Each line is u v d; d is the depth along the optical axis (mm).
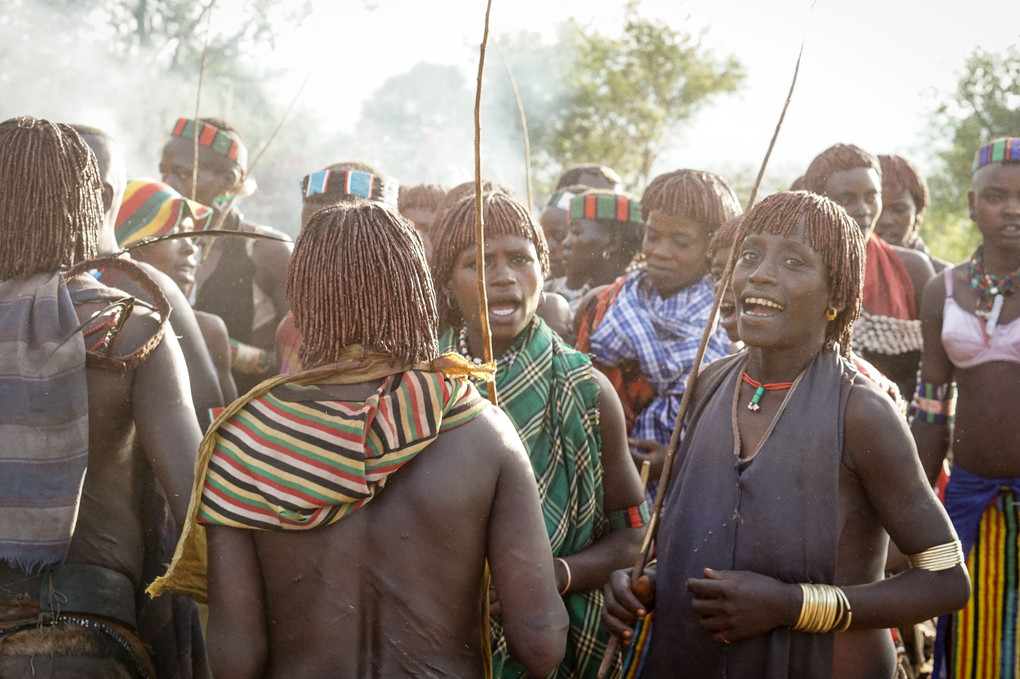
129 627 2518
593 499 2783
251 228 5207
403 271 2021
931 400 4262
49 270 2516
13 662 2301
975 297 4141
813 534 2297
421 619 1952
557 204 5758
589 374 2816
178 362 2584
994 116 15945
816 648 2307
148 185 3893
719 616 2281
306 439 1935
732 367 2613
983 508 4070
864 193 4695
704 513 2434
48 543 2307
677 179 3861
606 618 2598
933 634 5141
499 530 2027
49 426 2346
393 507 1957
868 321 4703
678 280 3871
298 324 2051
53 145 2521
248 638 1963
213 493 1972
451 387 2020
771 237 2426
